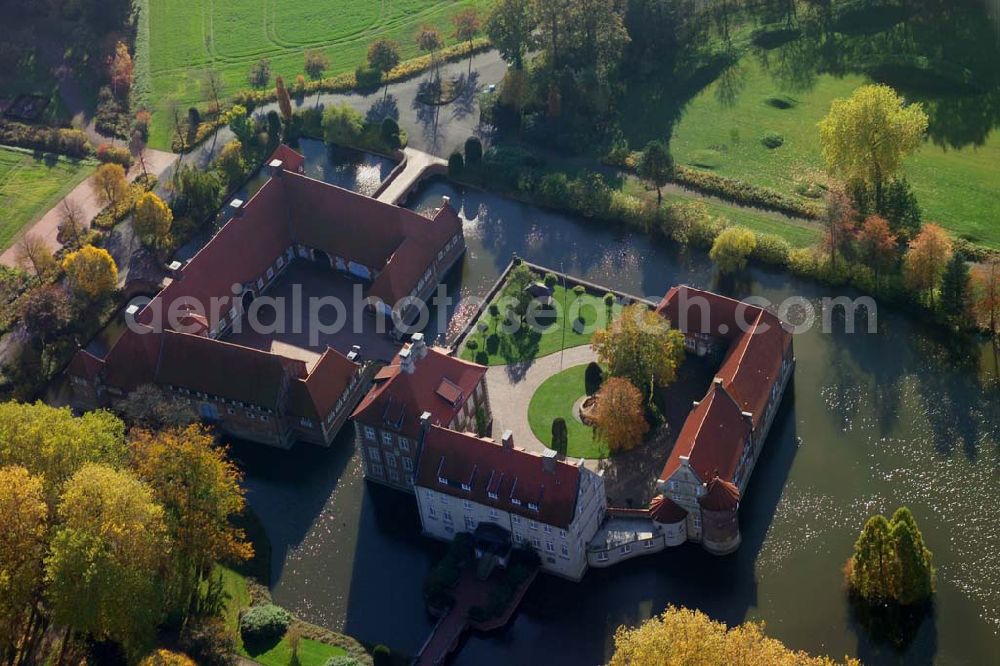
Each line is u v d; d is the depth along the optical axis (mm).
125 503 158625
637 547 170250
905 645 158750
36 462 170500
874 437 185125
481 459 167500
